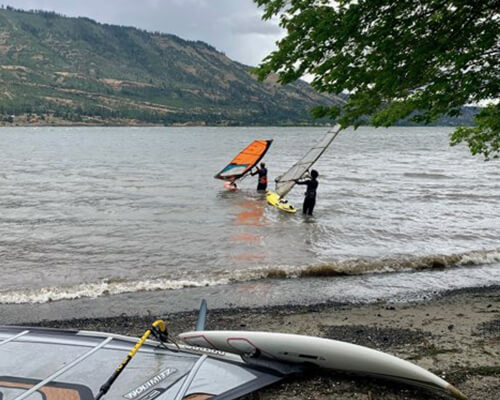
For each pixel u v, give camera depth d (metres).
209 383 4.30
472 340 6.55
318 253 12.89
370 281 10.44
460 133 11.20
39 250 13.01
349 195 24.08
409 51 5.57
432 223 17.25
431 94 5.87
